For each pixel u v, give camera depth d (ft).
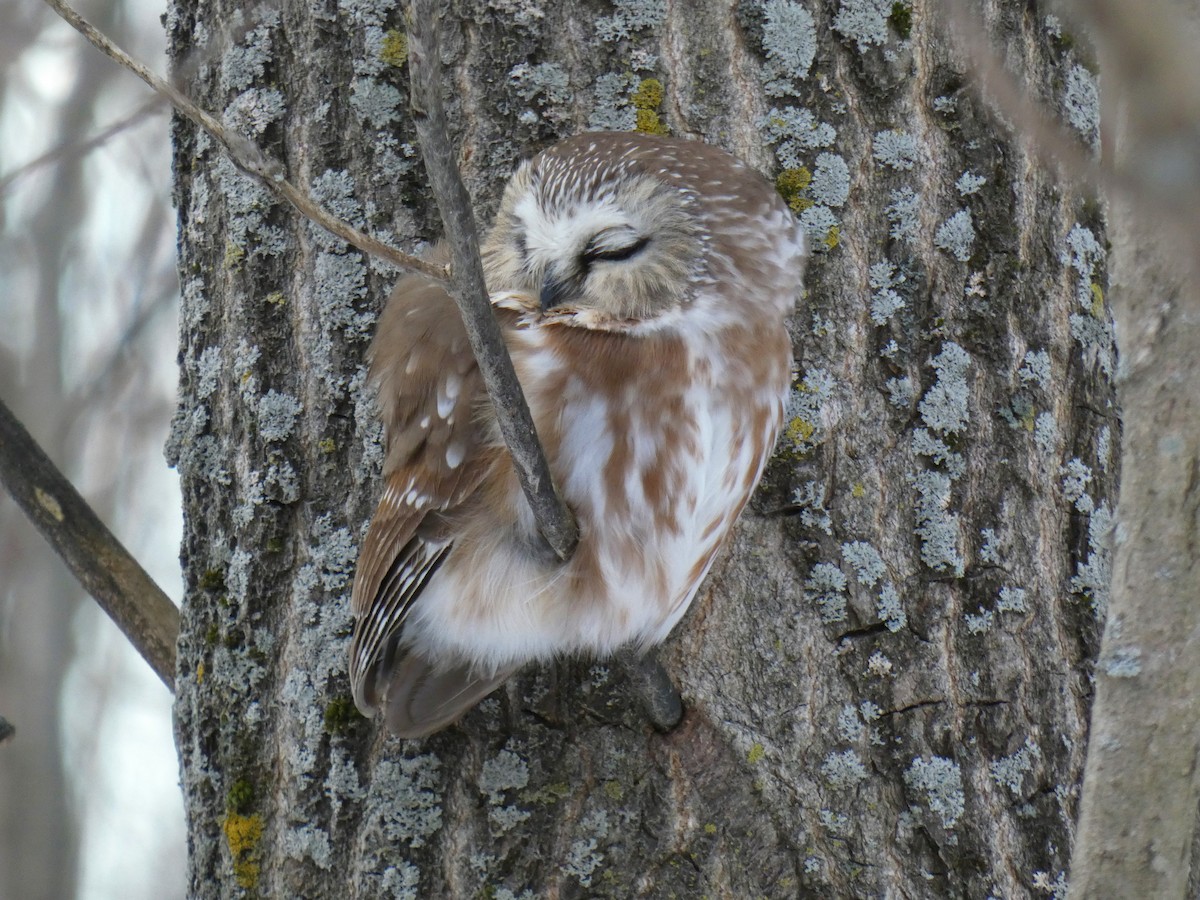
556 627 21.58
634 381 21.74
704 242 21.80
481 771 21.42
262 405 22.52
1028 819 21.72
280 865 21.98
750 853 21.07
